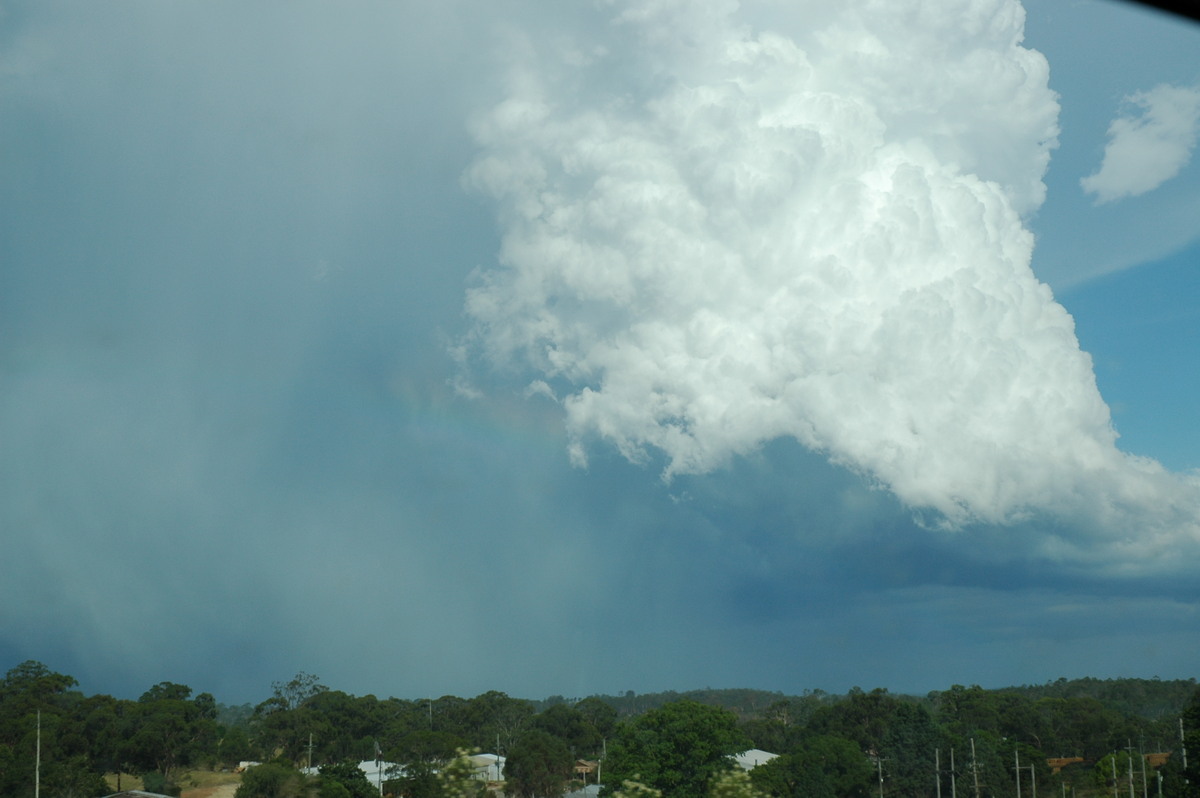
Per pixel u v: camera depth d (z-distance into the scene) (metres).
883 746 89.56
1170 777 72.62
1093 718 110.62
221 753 110.31
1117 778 86.94
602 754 100.81
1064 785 90.94
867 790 87.12
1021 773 94.00
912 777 86.56
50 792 77.88
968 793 86.00
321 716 119.69
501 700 130.62
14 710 100.44
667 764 63.34
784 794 75.38
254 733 122.75
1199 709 68.94
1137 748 102.75
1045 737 111.56
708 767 62.16
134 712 101.12
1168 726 108.38
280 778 69.75
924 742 88.50
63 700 108.00
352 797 68.88
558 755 80.88
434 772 65.25
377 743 98.38
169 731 99.62
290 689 127.06
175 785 93.88
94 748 96.38
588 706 132.12
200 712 110.25
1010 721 112.44
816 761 82.31
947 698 119.75
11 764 78.44
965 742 89.44
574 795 80.88
